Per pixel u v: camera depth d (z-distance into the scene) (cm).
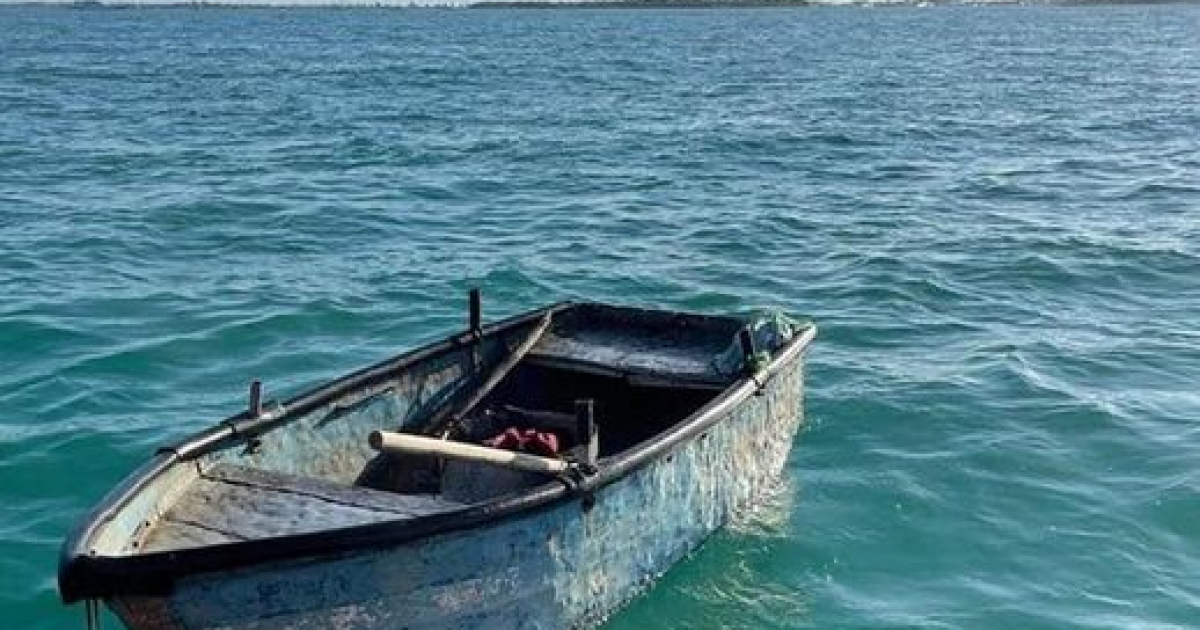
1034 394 1425
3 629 909
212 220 2458
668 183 3066
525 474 845
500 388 1115
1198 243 2286
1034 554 1048
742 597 962
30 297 1791
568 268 2089
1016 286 1992
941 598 977
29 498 1112
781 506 1122
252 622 699
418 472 985
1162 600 973
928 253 2212
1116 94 5984
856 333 1716
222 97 5534
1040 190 2991
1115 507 1132
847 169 3347
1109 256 2173
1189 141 4053
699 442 948
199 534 739
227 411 1341
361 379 965
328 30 17488
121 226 2362
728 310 1862
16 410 1322
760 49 10938
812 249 2269
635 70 7644
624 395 1137
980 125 4500
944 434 1306
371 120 4562
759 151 3709
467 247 2266
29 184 2900
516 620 802
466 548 752
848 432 1309
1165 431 1311
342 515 764
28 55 8900
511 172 3238
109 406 1343
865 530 1084
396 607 739
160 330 1638
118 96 5491
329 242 2297
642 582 914
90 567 661
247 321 1688
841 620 941
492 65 8156
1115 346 1641
